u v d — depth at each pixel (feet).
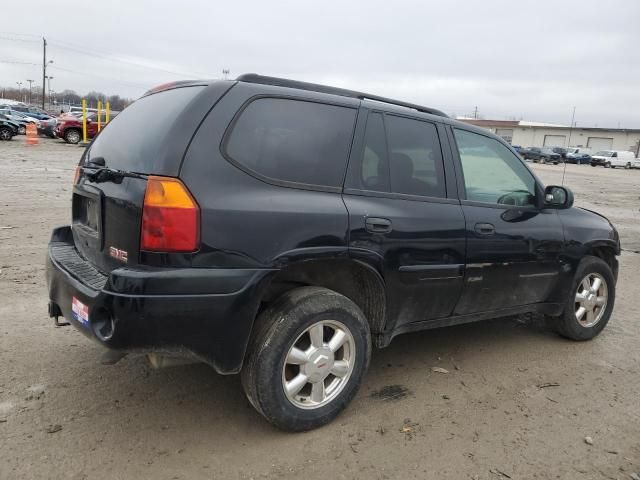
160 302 8.55
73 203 11.88
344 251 10.10
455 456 9.80
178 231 8.66
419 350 14.60
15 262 20.53
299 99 10.34
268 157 9.70
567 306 15.11
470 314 12.99
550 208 14.43
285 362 9.77
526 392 12.42
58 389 11.38
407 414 11.16
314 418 10.25
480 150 13.25
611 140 235.61
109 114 94.79
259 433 10.20
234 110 9.52
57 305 11.09
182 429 10.19
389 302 11.17
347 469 9.29
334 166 10.43
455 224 11.94
